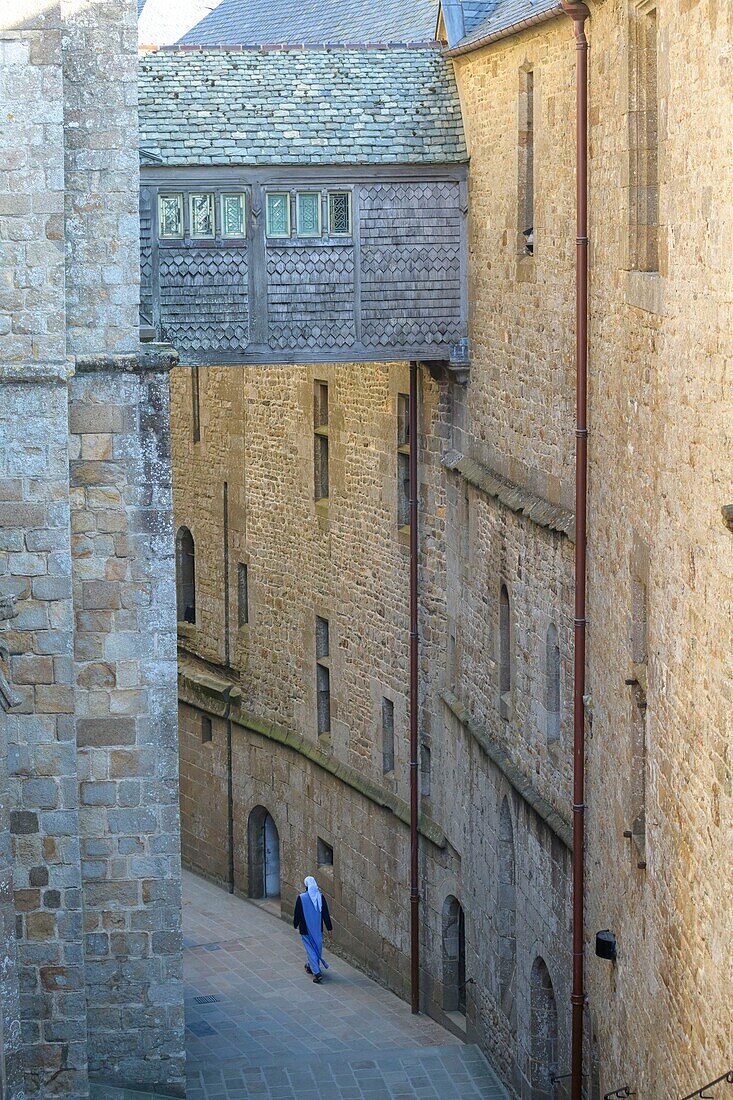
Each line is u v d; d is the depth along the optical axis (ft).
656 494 82.99
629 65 89.04
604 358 97.04
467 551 131.64
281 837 169.89
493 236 122.93
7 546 97.86
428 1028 139.54
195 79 127.65
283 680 168.66
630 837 89.97
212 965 155.22
